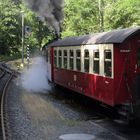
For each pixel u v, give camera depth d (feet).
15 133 43.83
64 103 66.28
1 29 298.15
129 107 45.29
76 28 150.92
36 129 45.80
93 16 148.05
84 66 59.00
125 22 127.85
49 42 97.96
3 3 304.91
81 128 46.03
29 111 58.13
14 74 129.59
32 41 310.04
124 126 46.96
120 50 46.65
